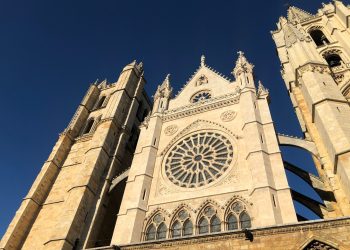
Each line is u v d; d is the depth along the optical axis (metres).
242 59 51.06
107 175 45.69
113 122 53.00
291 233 23.91
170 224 33.38
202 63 56.41
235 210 31.89
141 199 36.16
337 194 29.69
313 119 37.31
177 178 38.28
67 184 47.81
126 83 61.97
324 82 38.38
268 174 32.31
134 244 27.98
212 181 35.75
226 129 40.84
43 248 38.25
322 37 60.53
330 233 22.95
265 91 43.94
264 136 37.44
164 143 43.81
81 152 53.19
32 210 44.72
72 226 36.75
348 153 28.89
